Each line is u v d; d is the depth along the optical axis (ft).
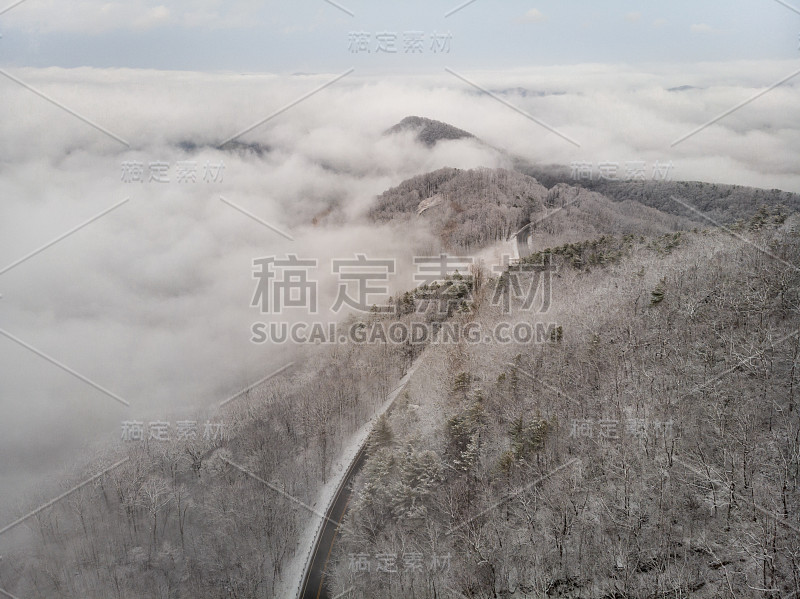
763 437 178.09
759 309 223.10
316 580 207.10
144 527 246.06
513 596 174.70
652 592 157.48
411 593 185.98
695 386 204.33
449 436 228.22
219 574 222.28
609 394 220.84
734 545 158.10
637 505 176.14
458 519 200.03
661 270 293.43
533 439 209.05
